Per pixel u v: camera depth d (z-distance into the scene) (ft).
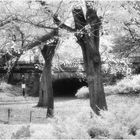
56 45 68.90
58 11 53.83
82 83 183.11
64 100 129.49
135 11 58.23
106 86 108.37
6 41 53.42
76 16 53.57
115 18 58.49
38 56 100.99
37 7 52.80
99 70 54.54
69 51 97.66
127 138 20.74
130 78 105.29
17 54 55.93
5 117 68.08
